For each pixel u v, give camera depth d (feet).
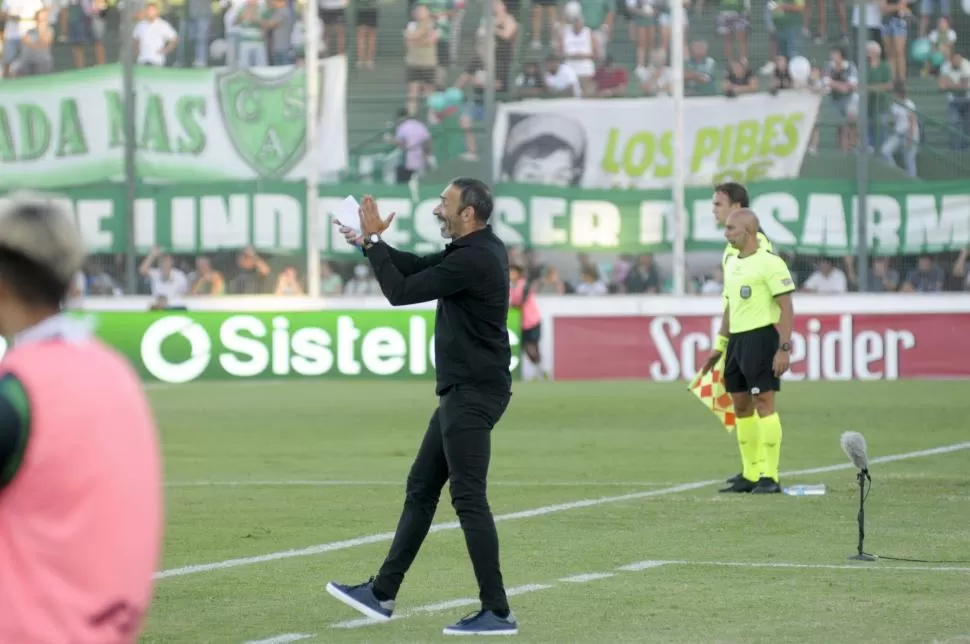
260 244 224.53
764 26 223.10
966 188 220.23
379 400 189.37
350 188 224.74
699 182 222.69
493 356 60.64
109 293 225.76
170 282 225.15
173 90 224.94
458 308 60.64
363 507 100.68
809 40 222.48
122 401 27.45
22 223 28.12
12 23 227.20
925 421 161.27
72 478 26.63
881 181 221.05
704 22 223.92
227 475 119.44
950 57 221.87
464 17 224.33
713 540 85.46
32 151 227.20
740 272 104.53
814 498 103.09
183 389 206.49
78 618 26.45
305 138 224.74
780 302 104.01
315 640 59.72
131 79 225.35
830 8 222.07
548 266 224.12
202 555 81.35
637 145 222.48
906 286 220.84
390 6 224.33
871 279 221.25
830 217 221.66
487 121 223.30
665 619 63.62
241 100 224.53
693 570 75.72
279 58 224.74
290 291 224.12
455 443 60.54
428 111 224.74
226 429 156.87
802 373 215.92
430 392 200.44
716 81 222.69
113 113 225.56
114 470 26.89
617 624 62.64
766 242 105.40
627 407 177.99
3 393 26.71
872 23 222.48
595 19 223.10
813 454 132.87
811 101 221.66
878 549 82.12
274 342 217.97
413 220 225.35
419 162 225.15
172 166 224.94
